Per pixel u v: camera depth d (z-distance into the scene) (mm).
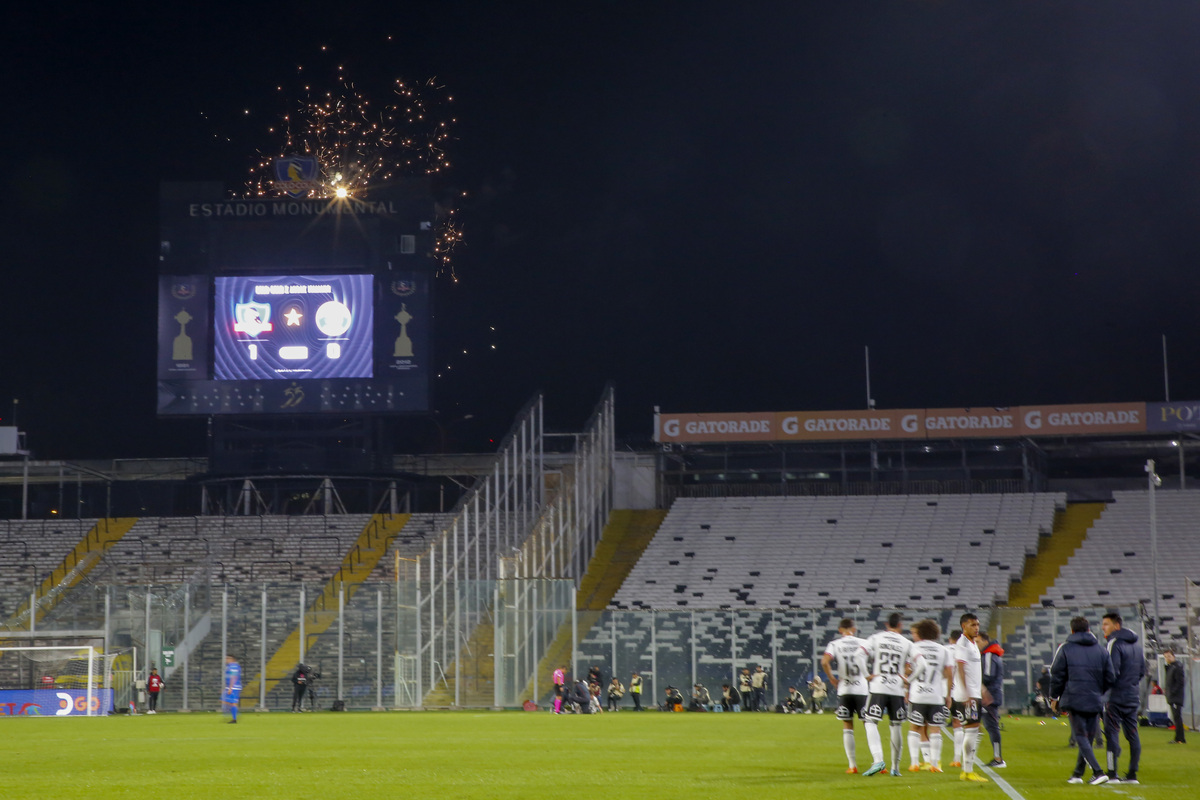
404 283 61031
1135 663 15812
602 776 16219
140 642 46688
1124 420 59750
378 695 44656
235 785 15219
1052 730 30891
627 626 47844
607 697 47125
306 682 43469
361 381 60656
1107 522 59000
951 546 58125
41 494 74812
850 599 54875
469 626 45562
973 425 61188
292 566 60344
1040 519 59281
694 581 57500
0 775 16953
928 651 16750
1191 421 59219
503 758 19672
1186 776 16516
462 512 48750
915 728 17188
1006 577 55125
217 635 47750
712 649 47219
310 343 60906
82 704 43000
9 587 59719
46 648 44156
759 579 57156
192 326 60938
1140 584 54031
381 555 60750
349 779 15938
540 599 46938
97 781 15891
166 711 45688
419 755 20422
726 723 33562
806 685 46312
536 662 46188
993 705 18312
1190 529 57500
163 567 60125
